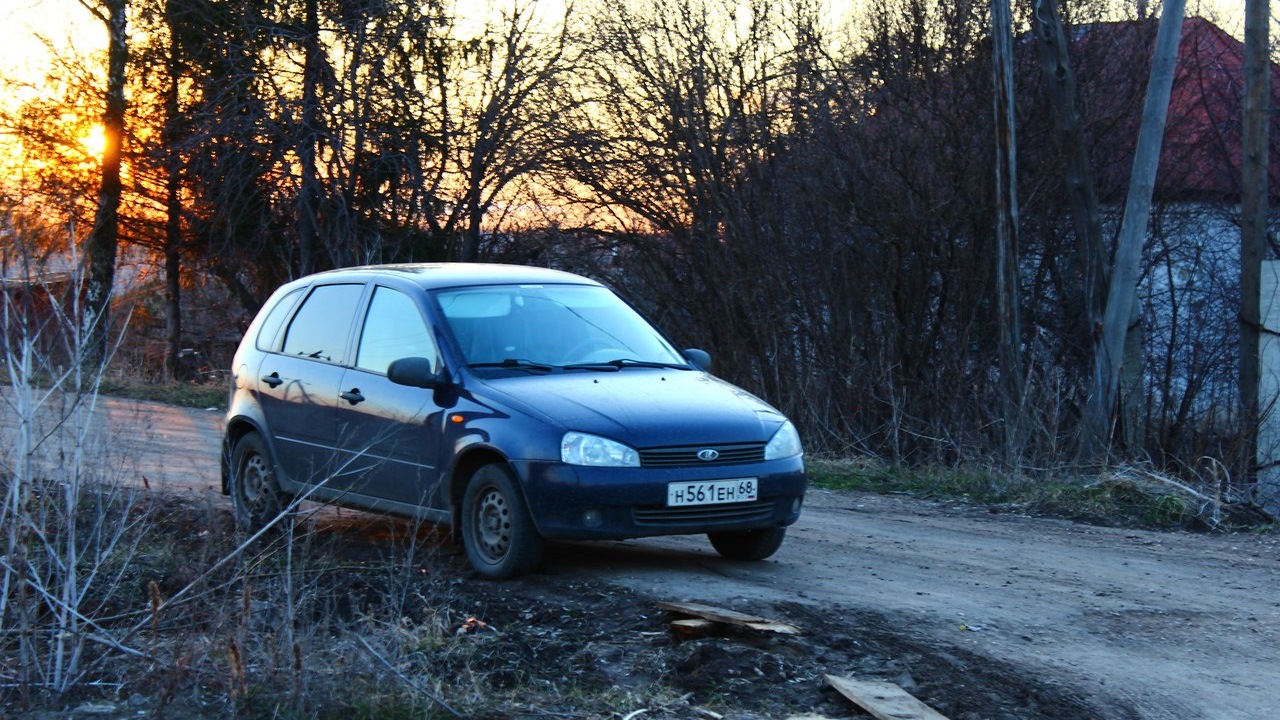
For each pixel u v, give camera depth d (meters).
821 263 17.11
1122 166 19.75
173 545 7.20
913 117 17.34
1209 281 22.39
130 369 21.45
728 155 18.55
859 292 16.78
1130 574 8.05
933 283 16.91
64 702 4.91
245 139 21.52
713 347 18.14
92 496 7.05
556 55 21.88
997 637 6.23
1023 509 10.71
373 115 21.31
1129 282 13.97
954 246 16.50
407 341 7.75
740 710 5.13
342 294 8.47
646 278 19.61
